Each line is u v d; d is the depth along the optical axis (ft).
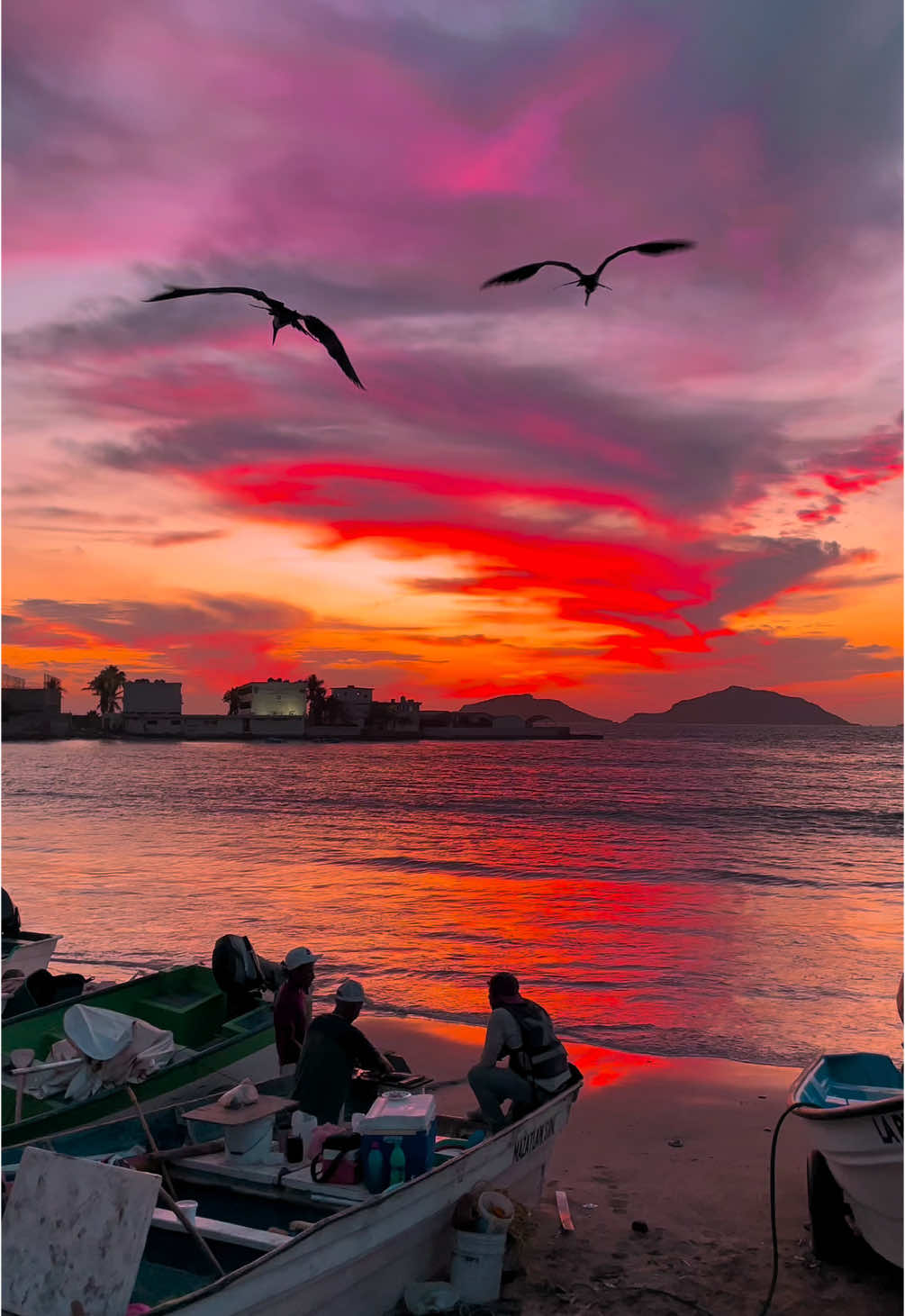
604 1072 36.86
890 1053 39.19
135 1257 14.66
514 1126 21.27
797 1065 38.01
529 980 51.90
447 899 78.79
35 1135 22.45
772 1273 20.67
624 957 57.57
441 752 527.81
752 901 79.25
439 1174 18.74
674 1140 29.35
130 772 314.35
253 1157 19.51
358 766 365.61
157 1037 25.55
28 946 40.98
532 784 260.42
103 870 95.25
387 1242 17.58
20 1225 15.46
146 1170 19.19
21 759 413.18
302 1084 22.06
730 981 51.83
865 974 53.36
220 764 376.89
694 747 628.69
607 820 159.02
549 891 83.71
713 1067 37.37
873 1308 19.17
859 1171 19.49
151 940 60.95
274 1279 15.48
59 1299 14.78
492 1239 19.03
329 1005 46.24
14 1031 28.84
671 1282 20.22
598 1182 26.05
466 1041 40.65
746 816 166.40
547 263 19.77
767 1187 25.59
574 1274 20.53
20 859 103.71
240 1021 30.35
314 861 102.99
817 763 391.45
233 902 76.28
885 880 91.81
